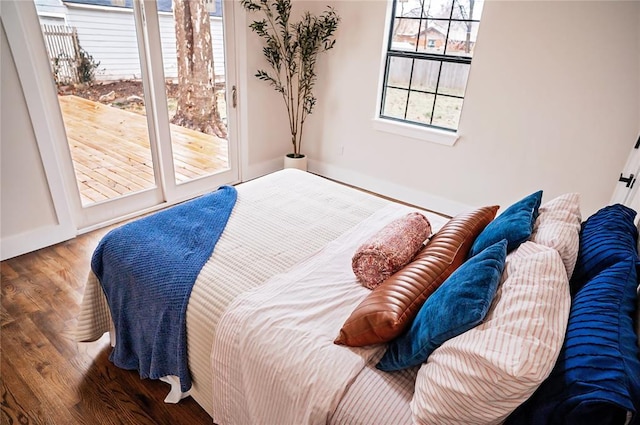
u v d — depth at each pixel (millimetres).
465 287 982
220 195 2195
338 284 1480
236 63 3496
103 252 1646
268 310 1301
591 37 2561
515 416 851
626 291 960
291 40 3816
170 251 1604
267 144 4113
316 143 4266
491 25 2875
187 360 1452
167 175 3262
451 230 1525
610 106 2633
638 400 662
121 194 3031
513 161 3111
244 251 1660
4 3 2057
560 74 2730
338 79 3811
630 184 2188
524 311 871
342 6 3506
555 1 2604
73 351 1828
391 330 1085
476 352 811
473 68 3053
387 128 3648
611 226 1352
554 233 1308
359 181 4074
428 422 912
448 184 3498
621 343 776
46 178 2496
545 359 738
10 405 1562
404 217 1702
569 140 2842
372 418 998
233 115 3662
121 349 1671
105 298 1729
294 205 2158
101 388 1659
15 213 2426
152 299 1467
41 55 2318
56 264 2445
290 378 1113
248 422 1281
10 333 1904
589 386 702
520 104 2941
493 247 1141
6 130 2254
